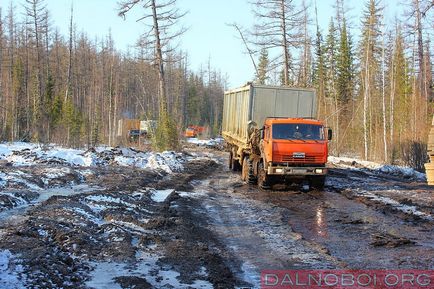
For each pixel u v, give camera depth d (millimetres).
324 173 16906
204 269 7660
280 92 19438
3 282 6043
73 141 33969
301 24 34438
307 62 40125
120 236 9070
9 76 57469
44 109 39906
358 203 15141
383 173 25047
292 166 16734
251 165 19062
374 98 41375
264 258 8727
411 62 42031
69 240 8391
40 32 54031
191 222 11352
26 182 14758
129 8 30328
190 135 68500
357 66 52219
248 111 19453
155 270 7453
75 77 67438
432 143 13219
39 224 9266
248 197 16031
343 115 46812
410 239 10422
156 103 62094
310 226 11703
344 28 50781
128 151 25953
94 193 13305
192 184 18969
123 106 65688
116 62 66625
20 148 26453
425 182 20547
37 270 6613
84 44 70438
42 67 61875
